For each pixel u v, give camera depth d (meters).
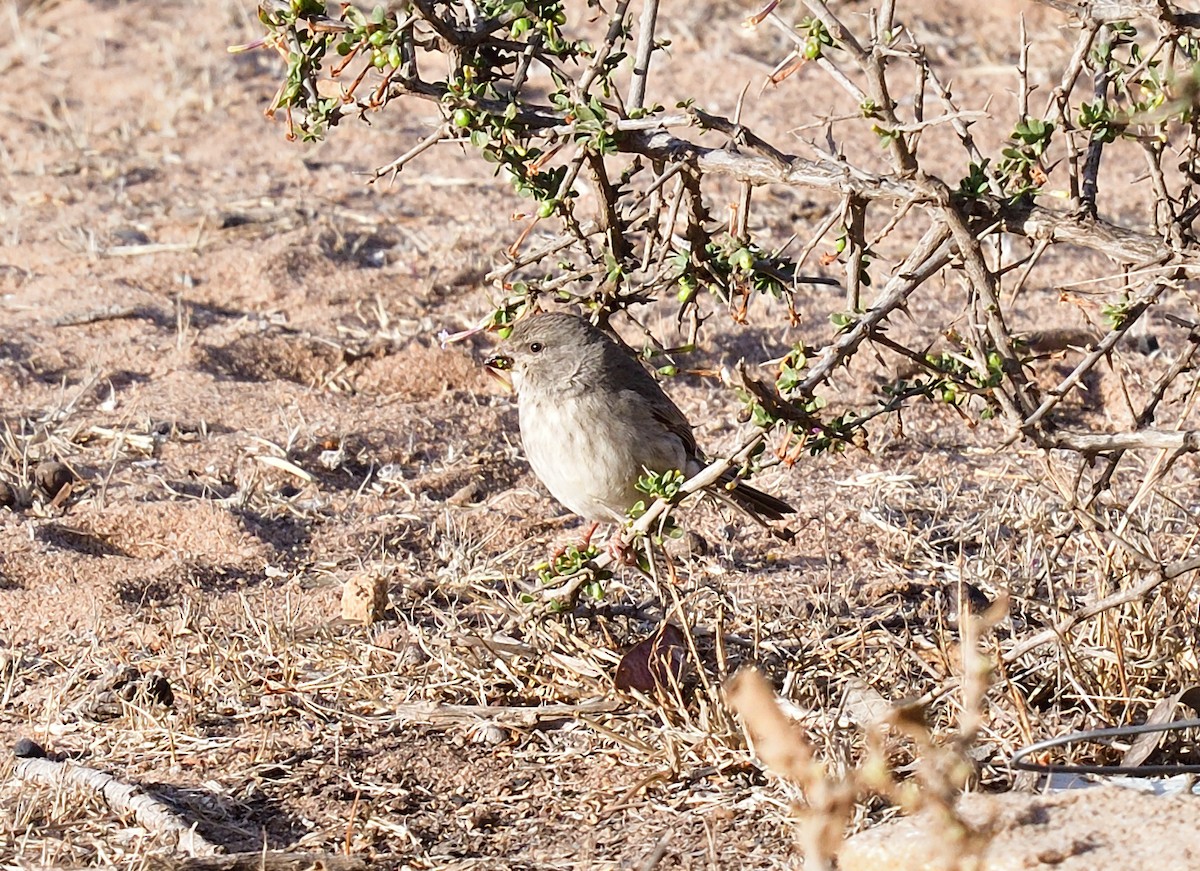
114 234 18.03
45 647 10.55
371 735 9.34
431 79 21.97
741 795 8.38
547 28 8.90
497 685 9.78
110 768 9.05
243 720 9.54
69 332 15.63
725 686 8.92
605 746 9.07
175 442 13.55
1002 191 8.58
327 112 8.84
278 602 11.04
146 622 10.76
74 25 25.23
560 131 8.87
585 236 9.66
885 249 16.83
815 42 7.87
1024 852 6.83
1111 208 17.09
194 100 22.02
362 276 16.98
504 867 7.92
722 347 15.09
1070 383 7.88
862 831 7.49
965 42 22.02
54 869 7.84
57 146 20.61
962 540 11.53
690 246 9.18
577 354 10.35
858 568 11.36
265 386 14.74
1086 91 19.97
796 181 8.48
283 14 8.55
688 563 11.34
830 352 8.07
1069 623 8.35
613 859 7.91
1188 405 8.94
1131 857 6.78
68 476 12.80
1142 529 9.69
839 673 9.63
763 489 12.64
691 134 12.91
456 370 15.06
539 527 12.25
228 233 18.03
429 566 11.63
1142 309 8.09
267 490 12.79
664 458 10.58
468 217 18.48
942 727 8.72
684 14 23.47
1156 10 7.58
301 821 8.48
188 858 7.86
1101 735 7.61
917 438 13.53
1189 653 8.95
